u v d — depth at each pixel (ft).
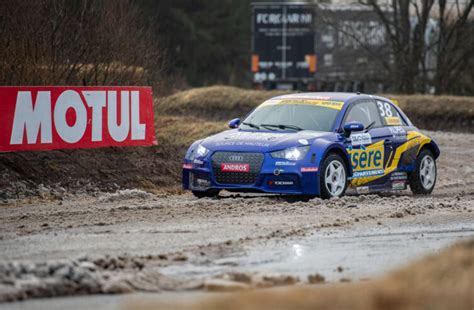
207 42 583.58
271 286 70.54
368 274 77.05
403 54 411.13
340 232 100.12
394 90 417.49
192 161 132.98
